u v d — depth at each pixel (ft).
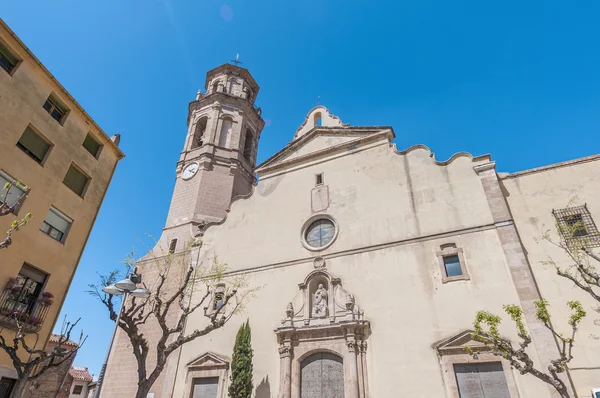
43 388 60.80
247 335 58.39
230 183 92.48
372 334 53.36
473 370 46.01
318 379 54.08
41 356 41.65
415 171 64.39
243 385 53.83
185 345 65.10
